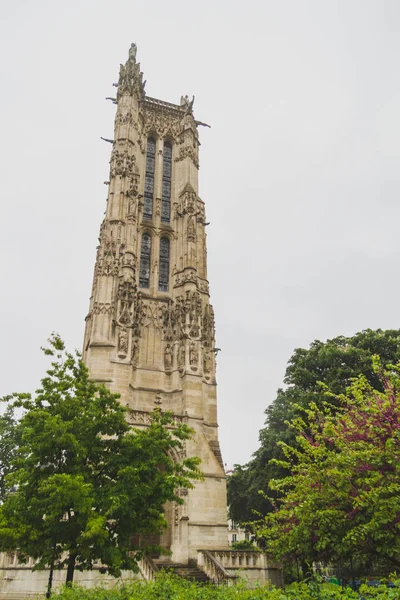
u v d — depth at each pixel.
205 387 44.88
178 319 46.62
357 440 18.38
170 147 60.75
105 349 41.19
